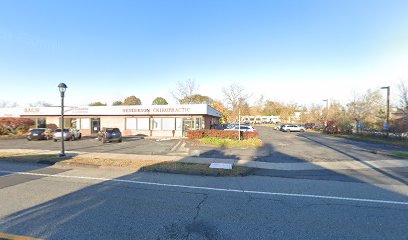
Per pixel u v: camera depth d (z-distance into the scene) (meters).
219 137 19.98
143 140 23.06
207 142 17.45
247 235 3.79
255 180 7.46
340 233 3.90
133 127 30.75
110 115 31.34
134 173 8.33
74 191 6.11
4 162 10.55
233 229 4.00
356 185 6.93
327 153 13.40
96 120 32.19
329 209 4.98
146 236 3.71
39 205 5.06
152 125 30.17
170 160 10.63
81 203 5.20
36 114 33.59
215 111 35.34
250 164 9.95
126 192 6.07
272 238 3.70
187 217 4.49
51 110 33.06
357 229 4.05
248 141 17.11
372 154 13.09
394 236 3.82
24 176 7.82
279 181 7.36
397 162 10.63
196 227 4.06
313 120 56.66
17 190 6.17
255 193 6.08
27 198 5.51
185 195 5.86
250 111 78.25
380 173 8.53
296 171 8.78
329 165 9.90
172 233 3.82
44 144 18.98
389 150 14.83
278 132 37.59
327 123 35.22
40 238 3.60
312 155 12.62
